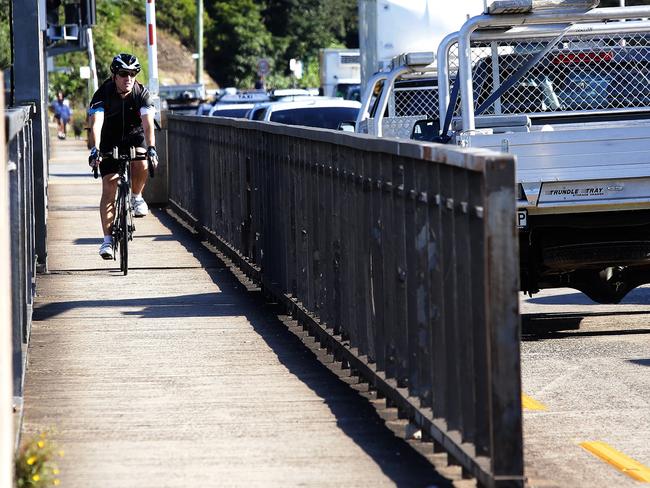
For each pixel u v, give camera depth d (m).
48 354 25.52
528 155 27.56
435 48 69.06
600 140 27.66
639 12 28.73
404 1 68.75
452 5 69.19
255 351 25.73
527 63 32.72
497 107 34.03
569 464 18.39
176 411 20.62
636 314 32.00
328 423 19.81
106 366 24.30
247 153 35.44
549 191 27.56
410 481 16.67
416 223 18.14
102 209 36.94
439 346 17.25
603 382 24.09
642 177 27.69
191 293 33.72
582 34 31.59
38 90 35.69
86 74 124.81
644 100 33.62
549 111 33.91
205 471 17.19
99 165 36.88
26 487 15.89
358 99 106.69
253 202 34.44
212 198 43.78
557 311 32.94
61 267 39.16
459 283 16.09
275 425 19.69
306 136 26.38
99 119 36.16
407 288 18.80
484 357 15.26
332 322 25.25
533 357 26.78
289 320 29.44
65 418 20.16
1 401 12.72
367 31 71.06
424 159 17.20
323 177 25.44
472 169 15.05
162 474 17.05
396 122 43.03
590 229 28.86
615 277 30.42
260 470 17.23
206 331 28.03
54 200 65.25
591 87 33.69
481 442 15.52
